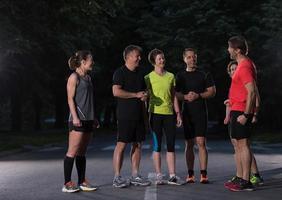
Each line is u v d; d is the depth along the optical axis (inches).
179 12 1259.8
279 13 1068.5
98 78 1737.2
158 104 321.4
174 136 321.7
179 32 1245.1
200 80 328.2
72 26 920.3
